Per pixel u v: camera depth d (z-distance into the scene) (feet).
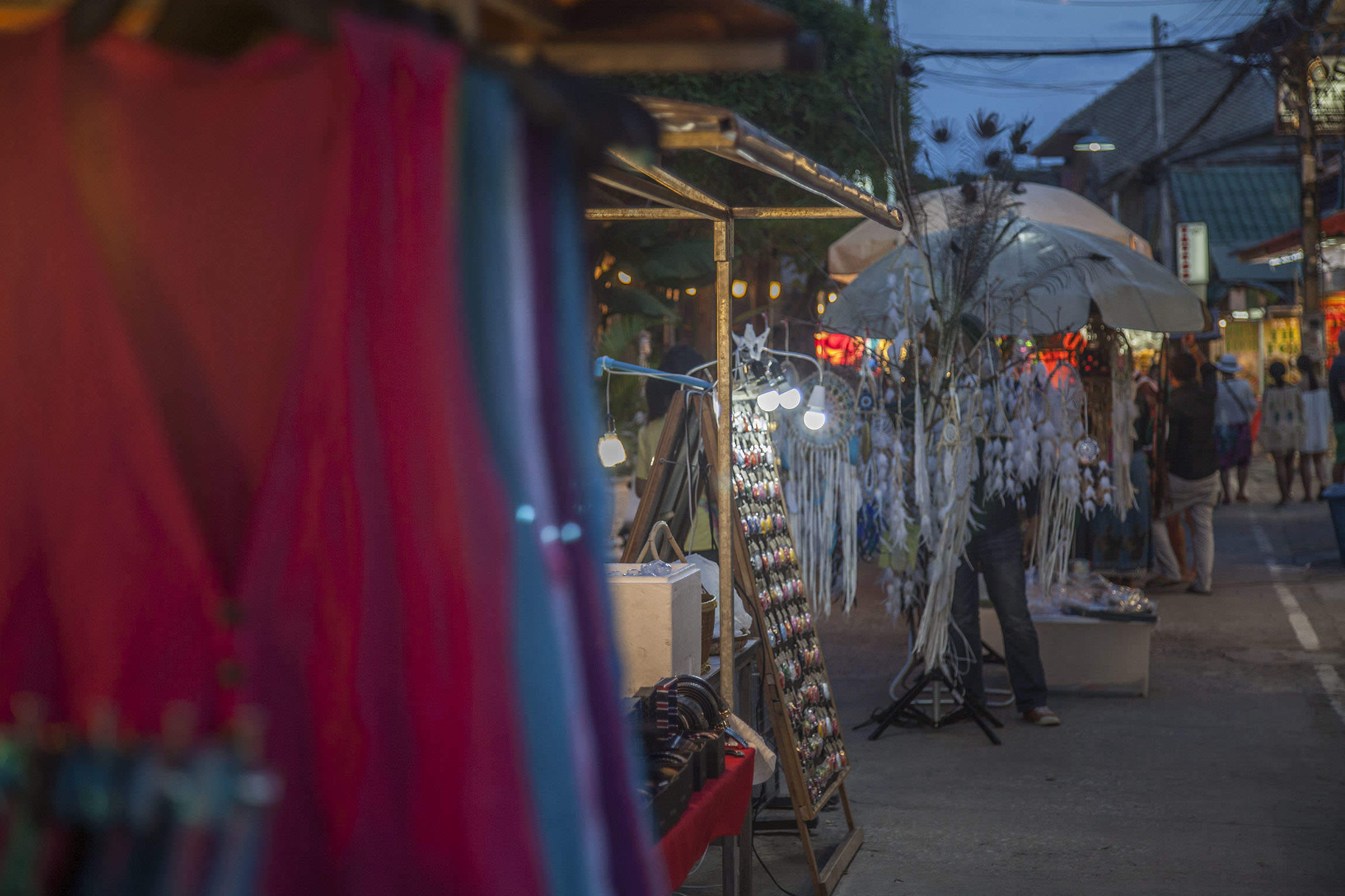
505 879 4.42
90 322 4.49
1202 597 34.86
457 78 4.54
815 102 34.60
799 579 16.72
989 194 21.02
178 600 4.51
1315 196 58.80
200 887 4.14
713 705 12.05
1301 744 20.65
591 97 5.16
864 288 25.80
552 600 4.62
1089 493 25.21
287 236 4.54
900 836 16.57
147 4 4.70
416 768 4.51
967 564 22.03
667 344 45.50
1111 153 118.32
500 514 4.53
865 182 36.81
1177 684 25.11
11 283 4.52
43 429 4.53
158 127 4.55
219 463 4.70
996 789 18.56
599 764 5.14
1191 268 83.76
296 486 4.55
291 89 4.48
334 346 4.51
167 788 4.15
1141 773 19.21
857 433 23.00
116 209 4.58
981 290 22.70
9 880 4.24
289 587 4.55
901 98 21.91
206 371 4.65
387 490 4.55
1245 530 48.73
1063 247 25.57
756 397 17.61
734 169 36.88
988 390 22.30
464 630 4.47
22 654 4.56
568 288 5.23
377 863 4.51
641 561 14.73
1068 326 24.45
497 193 4.67
